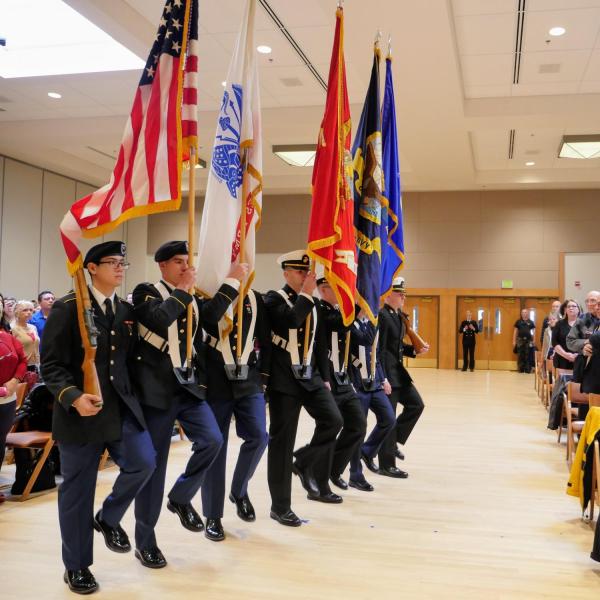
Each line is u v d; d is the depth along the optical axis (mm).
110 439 3502
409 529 4938
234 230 4418
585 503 5199
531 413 11273
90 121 13828
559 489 6297
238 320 4289
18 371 5445
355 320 5727
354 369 6070
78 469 3525
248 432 4648
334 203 4723
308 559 4223
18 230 16438
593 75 11453
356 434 5824
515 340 19859
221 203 4352
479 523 5160
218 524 4543
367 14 8477
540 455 7867
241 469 4816
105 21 8844
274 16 9117
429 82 10859
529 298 20422
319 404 5203
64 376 3424
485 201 20500
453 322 20703
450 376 18391
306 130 14000
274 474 4934
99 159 17469
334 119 4805
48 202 17484
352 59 10250
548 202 20156
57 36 10648
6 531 4695
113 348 3613
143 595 3582
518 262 20297
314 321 5023
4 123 14117
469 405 12219
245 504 4957
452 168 17297
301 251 4965
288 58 10727
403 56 9828
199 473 4184
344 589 3762
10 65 11336
